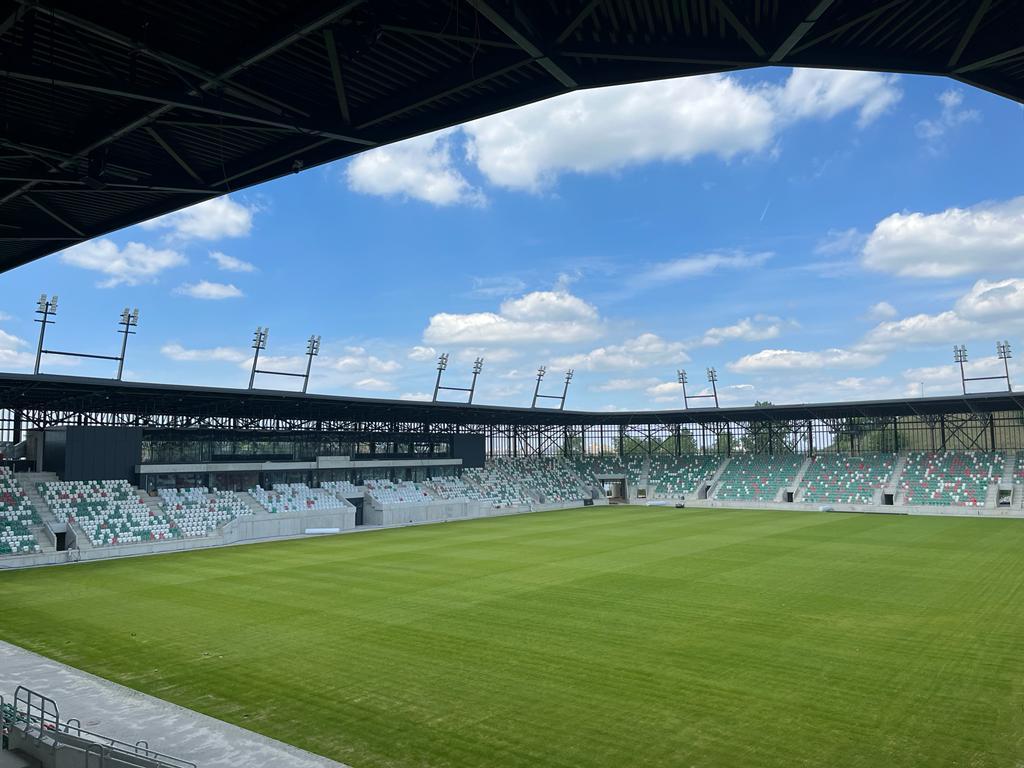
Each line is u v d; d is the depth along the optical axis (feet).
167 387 155.12
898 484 231.71
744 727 47.34
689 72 44.19
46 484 153.28
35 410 177.37
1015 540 142.72
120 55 46.57
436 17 42.75
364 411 213.05
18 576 113.80
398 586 100.63
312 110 52.54
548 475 289.12
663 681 56.75
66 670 61.77
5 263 87.15
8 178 58.95
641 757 43.04
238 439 196.54
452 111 52.08
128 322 161.17
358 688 56.18
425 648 67.31
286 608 86.28
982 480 218.38
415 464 236.63
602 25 41.39
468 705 52.08
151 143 58.75
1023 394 201.16
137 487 169.07
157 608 87.20
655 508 254.06
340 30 41.98
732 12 36.86
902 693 53.21
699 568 111.86
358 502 212.43
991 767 41.09
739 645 66.54
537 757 43.27
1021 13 38.24
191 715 50.55
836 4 38.11
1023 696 52.13
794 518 202.28
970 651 63.52
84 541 140.67
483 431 288.71
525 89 48.78
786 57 41.09
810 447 273.33
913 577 100.99
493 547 145.79
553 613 81.05
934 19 38.52
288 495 195.21
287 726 48.55
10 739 45.57
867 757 42.57
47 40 43.93
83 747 42.78
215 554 141.08
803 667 59.67
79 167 60.70
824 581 98.58
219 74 45.57
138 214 71.72
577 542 151.53
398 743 45.52
